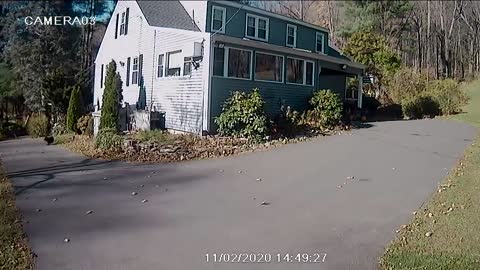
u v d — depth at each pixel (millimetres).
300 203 7457
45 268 4730
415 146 13250
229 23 20703
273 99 17812
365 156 11852
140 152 12820
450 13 28953
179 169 10727
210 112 15273
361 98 23594
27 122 25172
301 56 19188
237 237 5766
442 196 7469
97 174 10180
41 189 8594
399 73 28219
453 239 5383
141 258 5031
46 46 32719
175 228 6152
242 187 8727
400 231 5863
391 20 37844
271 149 13320
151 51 19062
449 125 18266
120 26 22297
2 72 30984
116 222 6434
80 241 5594
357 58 28422
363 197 7746
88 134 19203
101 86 24500
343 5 39531
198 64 15711
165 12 20578
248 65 16844
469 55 24859
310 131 16453
